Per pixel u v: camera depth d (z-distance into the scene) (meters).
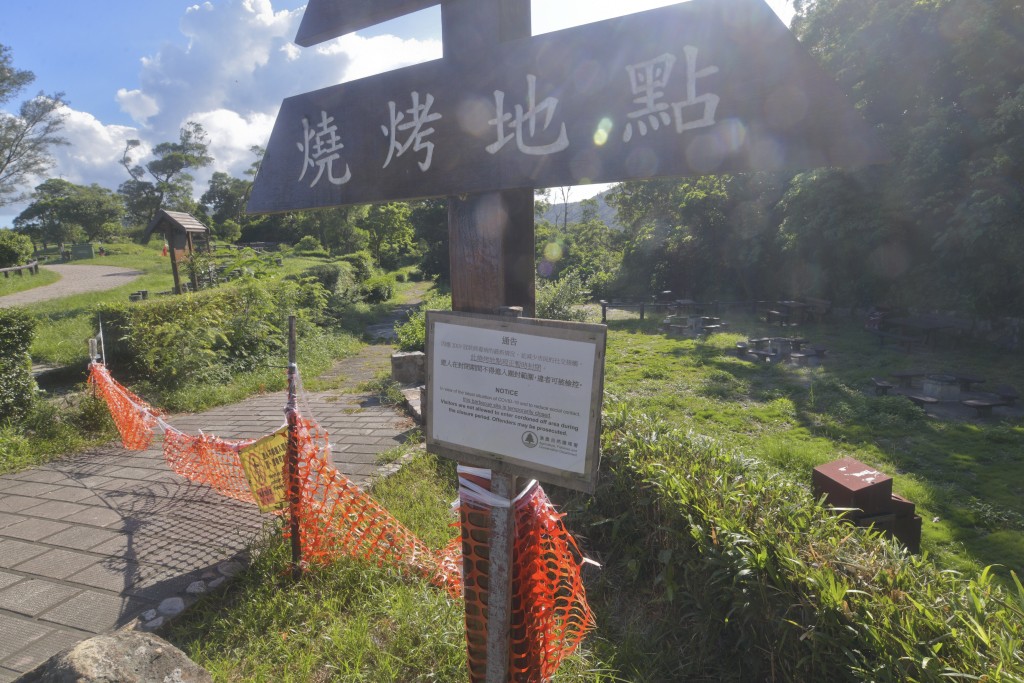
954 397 8.76
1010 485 5.45
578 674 2.62
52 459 5.60
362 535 3.48
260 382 9.11
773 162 1.45
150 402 7.92
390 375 9.62
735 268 20.62
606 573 3.52
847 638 2.13
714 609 2.75
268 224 53.41
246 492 4.43
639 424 4.33
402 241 44.34
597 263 28.36
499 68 1.83
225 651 2.79
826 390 8.83
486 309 1.97
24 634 2.93
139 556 3.66
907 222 14.35
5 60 27.95
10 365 6.20
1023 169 11.28
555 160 1.74
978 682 1.80
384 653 2.72
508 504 1.89
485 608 2.10
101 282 24.70
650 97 1.59
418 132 2.00
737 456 3.86
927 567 2.48
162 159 62.59
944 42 12.35
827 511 3.21
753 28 1.45
